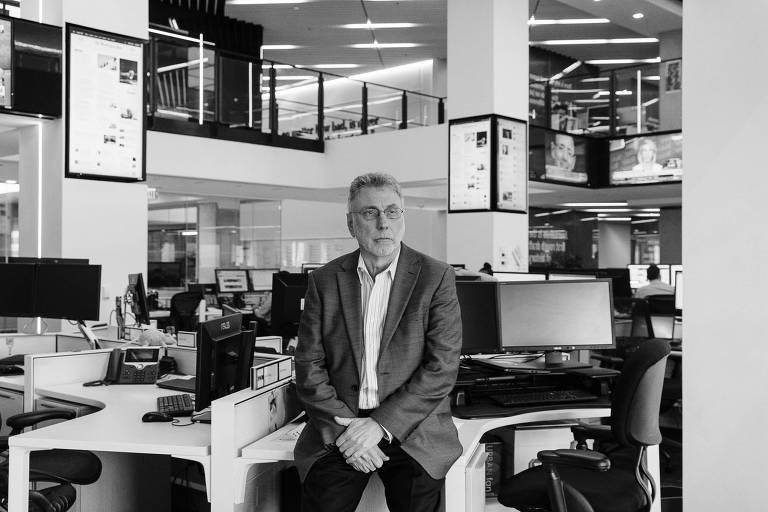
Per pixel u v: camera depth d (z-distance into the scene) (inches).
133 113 267.4
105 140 259.9
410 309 95.3
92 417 127.6
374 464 91.6
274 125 453.7
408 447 92.5
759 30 82.9
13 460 111.0
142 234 272.7
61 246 252.2
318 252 708.7
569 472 118.6
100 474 129.6
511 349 143.7
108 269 263.7
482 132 368.8
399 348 94.7
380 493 111.4
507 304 145.4
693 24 88.4
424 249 690.2
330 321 97.2
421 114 492.7
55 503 116.0
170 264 565.3
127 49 265.7
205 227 579.5
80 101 253.6
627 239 757.9
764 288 82.6
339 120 483.5
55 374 165.0
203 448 105.3
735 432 85.2
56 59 249.8
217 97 422.3
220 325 120.3
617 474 117.9
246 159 437.4
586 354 197.0
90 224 259.1
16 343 199.3
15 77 240.7
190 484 160.9
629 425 111.4
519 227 379.2
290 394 124.2
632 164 466.6
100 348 182.4
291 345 182.1
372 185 94.8
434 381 93.1
